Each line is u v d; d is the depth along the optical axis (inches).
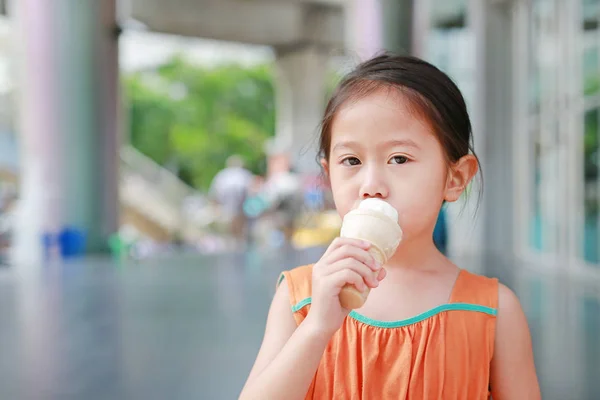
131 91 1160.8
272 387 43.7
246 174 553.6
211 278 308.3
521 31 410.9
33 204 389.1
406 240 49.2
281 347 51.9
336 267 43.4
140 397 132.1
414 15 397.1
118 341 178.7
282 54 719.1
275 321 53.6
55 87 385.4
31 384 141.0
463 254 411.8
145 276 315.0
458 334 50.3
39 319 209.3
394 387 48.9
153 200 757.3
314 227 516.4
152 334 187.0
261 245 524.4
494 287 52.8
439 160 49.2
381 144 47.7
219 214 634.8
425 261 52.6
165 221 740.0
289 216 534.6
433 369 49.2
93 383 141.3
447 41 461.1
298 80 714.2
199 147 1158.3
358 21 411.5
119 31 409.4
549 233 369.1
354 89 49.5
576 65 342.0
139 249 470.9
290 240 530.6
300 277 54.2
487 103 432.5
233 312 219.3
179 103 1177.4
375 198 47.3
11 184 598.9
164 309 225.6
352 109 48.7
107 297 251.3
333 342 50.9
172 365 154.7
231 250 468.4
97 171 395.9
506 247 426.9
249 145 1172.5
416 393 48.9
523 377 51.4
